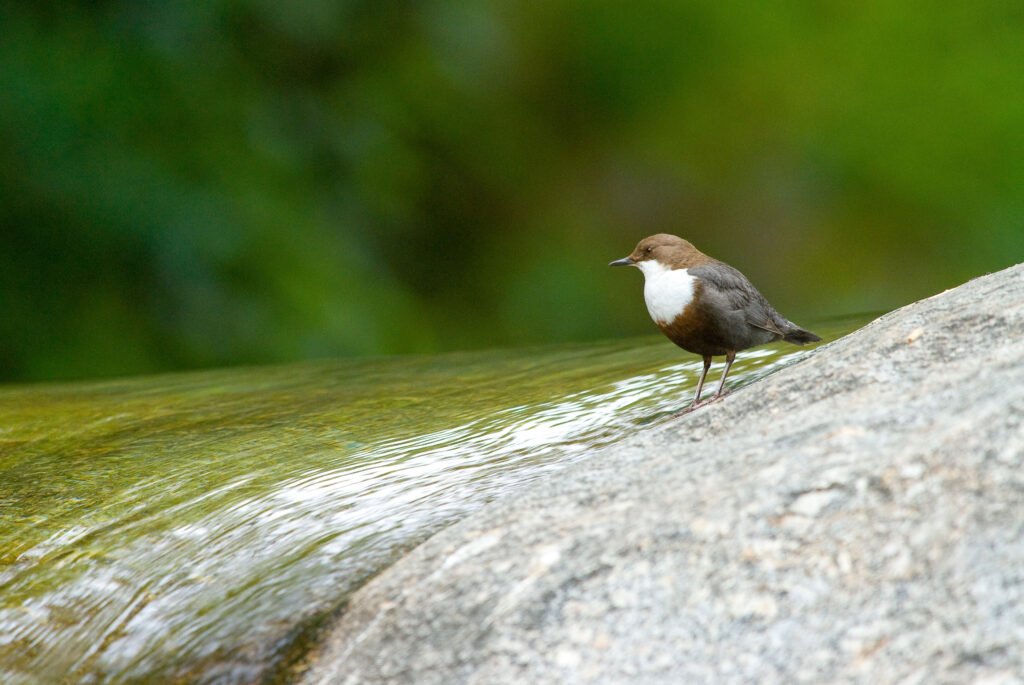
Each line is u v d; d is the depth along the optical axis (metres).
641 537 4.32
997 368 4.65
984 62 23.17
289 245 18.64
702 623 4.02
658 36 23.84
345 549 5.39
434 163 22.86
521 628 4.22
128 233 17.58
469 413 7.58
